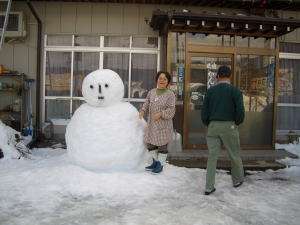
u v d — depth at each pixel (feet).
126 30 31.12
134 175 18.53
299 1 28.99
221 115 16.97
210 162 17.13
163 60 29.84
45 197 15.87
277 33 27.50
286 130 32.71
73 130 19.58
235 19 25.20
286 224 13.71
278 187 18.54
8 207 14.73
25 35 30.35
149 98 19.62
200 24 25.75
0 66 29.25
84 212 14.38
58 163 20.20
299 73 32.78
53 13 31.09
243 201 16.20
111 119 19.16
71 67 31.53
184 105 26.73
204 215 14.34
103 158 18.65
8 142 23.49
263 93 27.94
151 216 14.06
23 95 29.99
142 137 19.69
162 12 25.75
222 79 17.61
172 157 24.36
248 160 25.14
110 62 31.60
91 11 31.04
